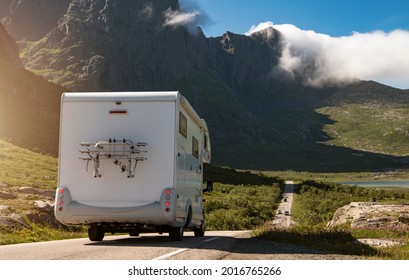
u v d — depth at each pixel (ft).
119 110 47.93
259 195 425.28
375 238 59.06
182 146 50.49
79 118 48.29
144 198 47.01
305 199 447.01
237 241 50.70
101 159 47.57
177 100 47.85
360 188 575.79
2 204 81.66
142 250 39.19
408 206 80.23
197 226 61.41
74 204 47.16
